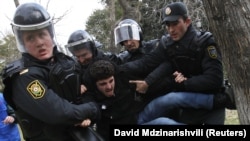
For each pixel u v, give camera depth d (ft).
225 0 8.45
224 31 8.61
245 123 8.75
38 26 7.45
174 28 9.85
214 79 9.71
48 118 7.40
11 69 7.52
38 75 7.48
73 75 7.93
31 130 7.82
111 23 35.19
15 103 7.63
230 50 8.64
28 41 7.54
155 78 10.07
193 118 10.26
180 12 9.82
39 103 7.32
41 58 7.65
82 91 9.07
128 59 11.85
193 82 9.82
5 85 7.55
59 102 7.50
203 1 8.91
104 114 9.30
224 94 10.07
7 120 16.58
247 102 8.63
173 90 10.30
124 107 9.38
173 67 10.42
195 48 9.86
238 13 8.39
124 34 11.69
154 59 10.51
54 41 7.97
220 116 10.36
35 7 7.60
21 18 7.47
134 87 9.84
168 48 10.25
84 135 7.93
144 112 10.16
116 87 9.33
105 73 8.93
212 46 9.78
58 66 7.76
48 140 7.93
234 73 8.73
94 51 10.61
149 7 43.34
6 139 16.67
